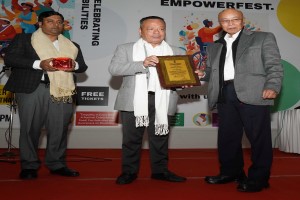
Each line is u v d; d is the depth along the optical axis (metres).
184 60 2.57
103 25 5.70
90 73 5.57
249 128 2.41
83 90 5.54
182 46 5.73
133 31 5.74
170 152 5.09
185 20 5.80
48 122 2.97
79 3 5.70
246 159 4.29
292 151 4.88
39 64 2.70
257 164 2.39
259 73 2.40
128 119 2.65
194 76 2.52
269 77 2.29
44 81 2.87
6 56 2.78
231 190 2.42
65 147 3.10
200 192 2.35
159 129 2.59
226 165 2.68
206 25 5.80
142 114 2.52
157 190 2.40
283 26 5.89
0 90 5.37
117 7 5.77
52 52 2.89
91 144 5.48
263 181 2.39
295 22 5.91
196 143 5.60
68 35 5.61
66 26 5.62
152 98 2.71
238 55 2.44
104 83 5.58
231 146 2.64
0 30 5.48
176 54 2.85
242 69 2.42
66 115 3.02
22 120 2.82
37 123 2.88
